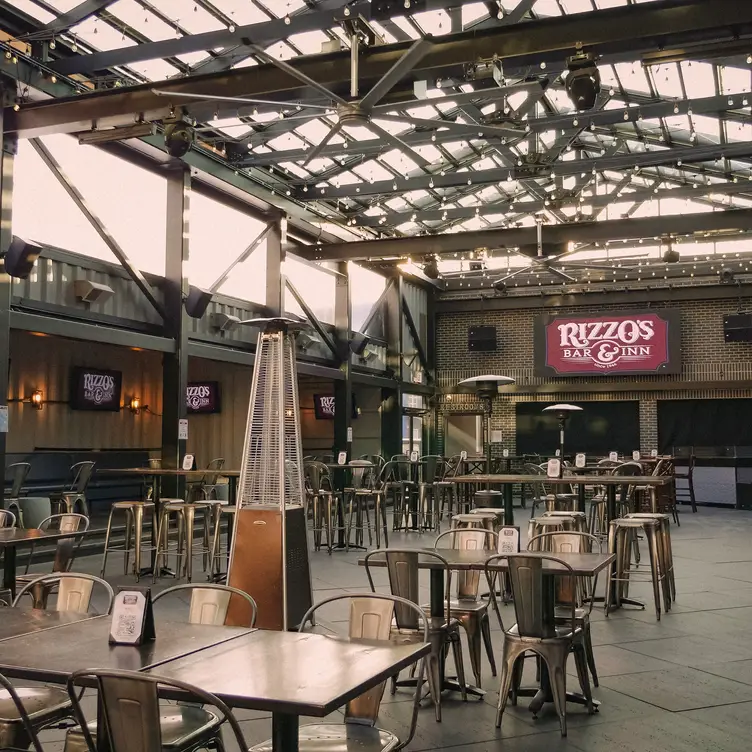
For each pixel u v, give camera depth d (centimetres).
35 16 821
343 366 1546
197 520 1139
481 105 1107
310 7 863
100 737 251
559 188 1428
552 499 887
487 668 517
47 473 1226
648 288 1811
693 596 753
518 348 1925
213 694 222
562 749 378
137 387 1516
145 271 1055
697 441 1819
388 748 281
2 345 806
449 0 663
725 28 629
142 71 942
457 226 1714
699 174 1453
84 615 344
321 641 289
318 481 1056
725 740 388
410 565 443
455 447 1983
